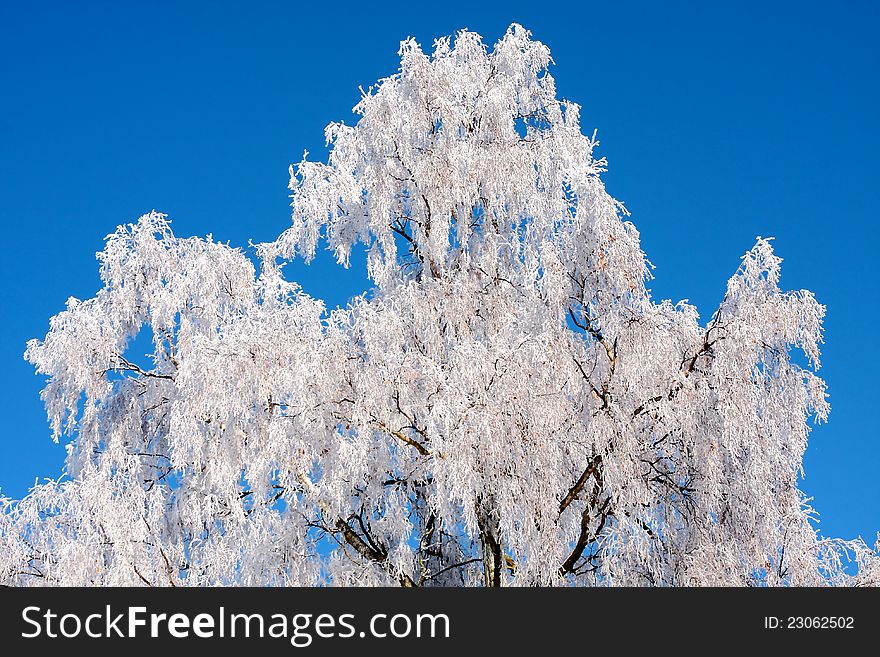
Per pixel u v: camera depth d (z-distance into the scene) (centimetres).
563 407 977
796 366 1062
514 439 943
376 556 1081
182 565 1101
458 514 1043
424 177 1226
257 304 1200
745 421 996
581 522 1023
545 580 948
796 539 1048
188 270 1226
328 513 1050
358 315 1073
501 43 1338
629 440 959
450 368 986
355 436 1003
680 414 977
